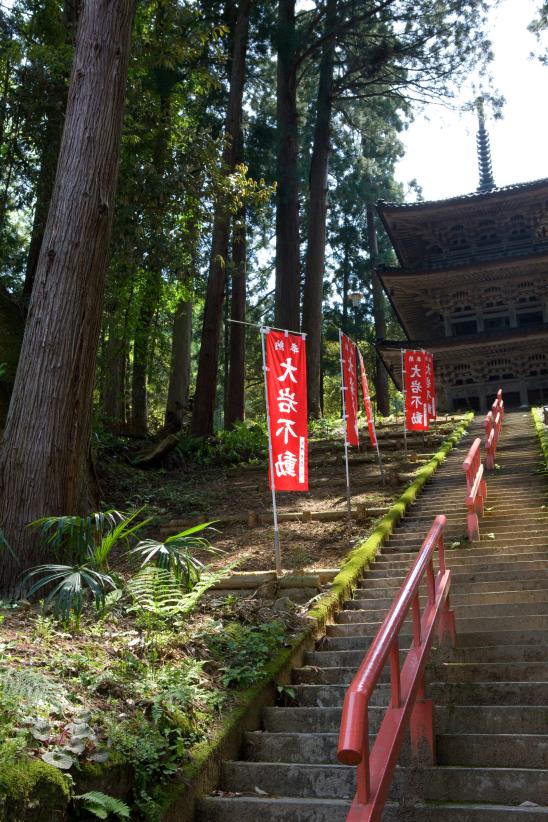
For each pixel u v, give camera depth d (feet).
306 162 117.91
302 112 113.39
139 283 56.90
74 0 45.98
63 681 14.52
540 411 71.05
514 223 106.63
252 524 37.99
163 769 13.06
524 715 14.64
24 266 64.28
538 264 98.63
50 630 17.29
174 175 48.11
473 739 13.82
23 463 23.06
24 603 19.84
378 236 134.92
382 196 124.98
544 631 19.04
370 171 124.47
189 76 60.70
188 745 14.05
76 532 20.13
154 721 13.85
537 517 32.89
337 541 33.37
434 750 13.38
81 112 25.96
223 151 69.46
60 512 23.17
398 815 12.00
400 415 77.77
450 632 18.67
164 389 127.75
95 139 25.79
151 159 49.29
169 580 21.01
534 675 16.87
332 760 14.71
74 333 24.34
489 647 18.38
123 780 12.22
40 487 22.93
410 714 11.98
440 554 19.02
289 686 17.67
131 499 46.98
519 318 107.96
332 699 17.34
